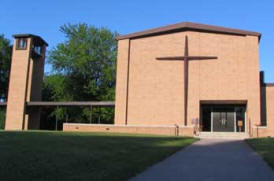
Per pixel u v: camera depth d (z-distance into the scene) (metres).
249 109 30.09
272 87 31.58
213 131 32.38
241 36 31.34
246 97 30.41
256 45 30.78
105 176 7.84
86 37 52.62
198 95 31.41
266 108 31.31
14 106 40.50
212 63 31.56
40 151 10.80
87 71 51.88
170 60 32.56
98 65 52.97
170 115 31.83
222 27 31.50
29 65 41.53
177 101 31.81
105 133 25.02
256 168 10.01
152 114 32.38
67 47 51.94
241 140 21.67
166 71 32.53
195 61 31.89
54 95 54.00
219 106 32.66
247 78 30.56
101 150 12.16
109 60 53.41
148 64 33.25
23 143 12.73
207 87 31.36
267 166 10.38
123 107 33.16
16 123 40.06
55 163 8.94
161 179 8.28
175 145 16.02
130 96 33.28
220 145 17.67
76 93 53.31
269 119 31.08
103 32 53.41
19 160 8.96
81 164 9.10
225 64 31.28
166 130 29.64
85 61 50.59
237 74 30.89
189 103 31.44
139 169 9.27
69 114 52.53
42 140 14.31
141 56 33.59
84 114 50.78
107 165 9.25
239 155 13.15
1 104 42.75
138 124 32.62
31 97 42.88
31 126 41.88
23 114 40.03
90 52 52.72
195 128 29.97
